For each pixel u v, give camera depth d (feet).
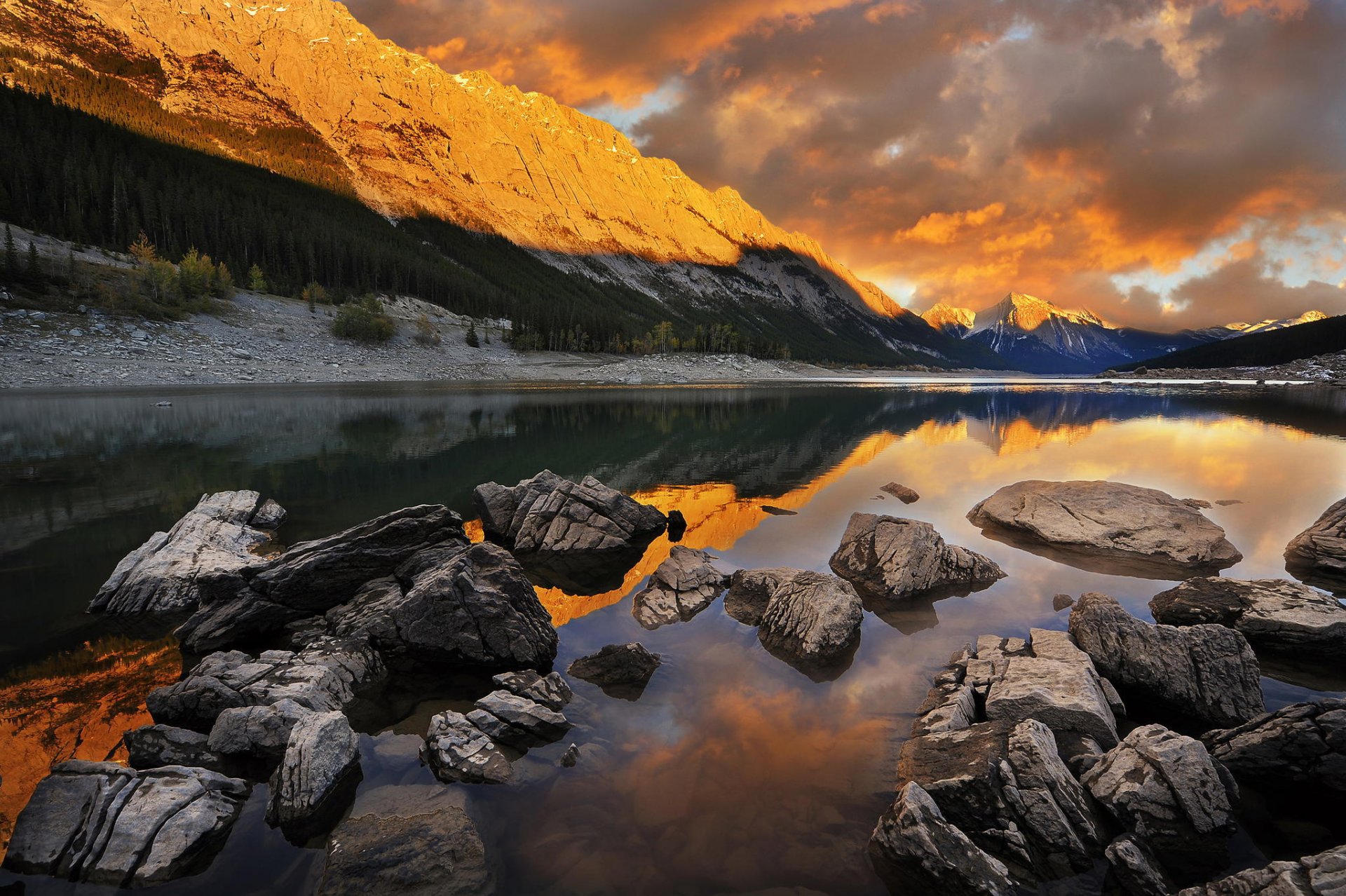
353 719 32.55
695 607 46.88
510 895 20.35
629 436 147.84
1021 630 42.60
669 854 22.15
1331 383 440.86
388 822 22.95
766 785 26.04
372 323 401.08
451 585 39.81
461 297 578.66
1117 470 101.19
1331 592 48.47
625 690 34.78
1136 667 33.78
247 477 95.50
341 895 20.08
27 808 22.99
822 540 65.82
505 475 98.63
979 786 23.98
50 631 43.06
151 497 80.43
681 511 78.59
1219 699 31.50
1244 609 40.70
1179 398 293.02
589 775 26.84
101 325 288.30
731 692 34.42
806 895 20.24
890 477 98.89
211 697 31.73
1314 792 24.29
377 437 137.90
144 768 27.02
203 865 21.86
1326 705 25.85
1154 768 23.97
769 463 112.37
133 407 183.62
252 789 26.35
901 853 21.36
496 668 37.99
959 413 215.72
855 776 26.58
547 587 53.93
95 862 21.40
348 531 48.70
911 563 51.01
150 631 43.34
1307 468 100.99
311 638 41.63
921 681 35.50
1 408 174.19
